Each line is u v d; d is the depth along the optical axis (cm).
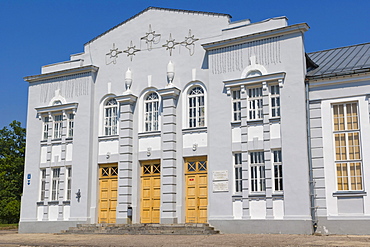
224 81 2527
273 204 2314
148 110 2831
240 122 2469
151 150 2748
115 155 2850
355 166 2228
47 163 3042
